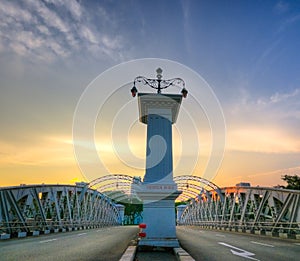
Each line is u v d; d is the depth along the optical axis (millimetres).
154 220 9312
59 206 27562
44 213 23203
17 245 12945
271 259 8562
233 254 9555
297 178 30547
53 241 15102
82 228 33250
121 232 25031
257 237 18984
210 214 37125
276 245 13070
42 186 23172
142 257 8023
